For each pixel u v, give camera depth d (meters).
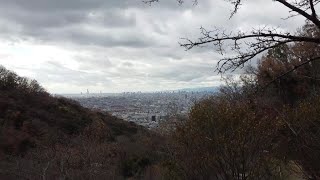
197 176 15.14
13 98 61.59
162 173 17.48
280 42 4.80
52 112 61.81
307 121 11.63
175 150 16.03
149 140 32.53
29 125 50.84
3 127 46.72
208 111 14.85
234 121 14.09
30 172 22.91
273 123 13.20
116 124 61.97
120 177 27.22
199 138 14.73
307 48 5.80
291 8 4.65
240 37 4.95
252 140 13.84
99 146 31.38
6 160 33.03
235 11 5.30
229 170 14.26
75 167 23.27
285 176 13.39
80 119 60.34
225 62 5.07
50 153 24.98
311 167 11.11
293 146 12.19
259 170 13.77
